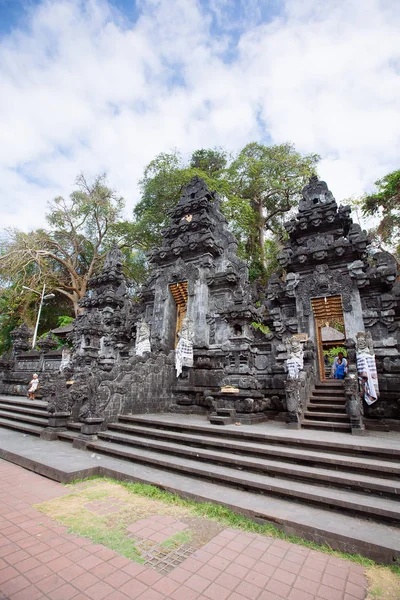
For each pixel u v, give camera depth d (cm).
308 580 411
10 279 3089
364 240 1470
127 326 2075
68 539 502
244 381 1112
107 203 3609
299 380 1115
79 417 1077
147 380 1300
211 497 619
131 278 3544
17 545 481
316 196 1766
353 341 1293
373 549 454
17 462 887
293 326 1575
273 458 742
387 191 2439
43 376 2064
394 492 562
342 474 639
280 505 586
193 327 1716
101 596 376
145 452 877
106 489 711
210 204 2025
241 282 1778
